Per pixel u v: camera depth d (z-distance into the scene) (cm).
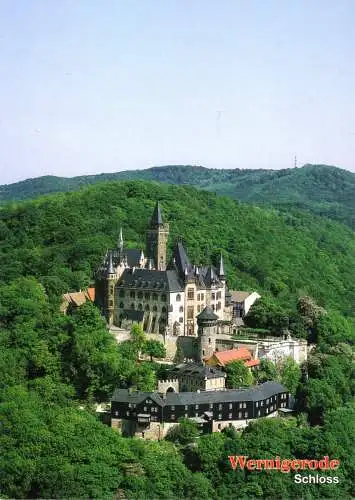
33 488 19288
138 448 19950
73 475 18988
